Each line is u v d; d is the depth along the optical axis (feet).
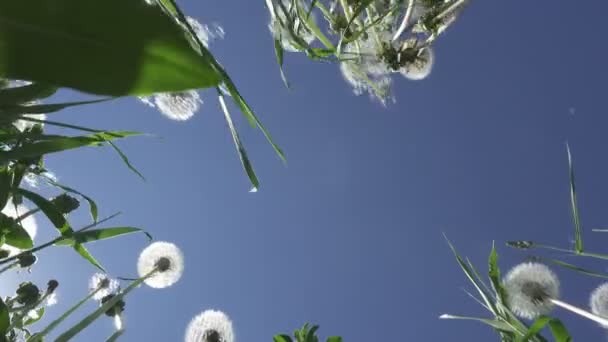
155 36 0.17
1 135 0.63
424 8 1.36
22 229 0.89
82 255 0.94
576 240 1.04
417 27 1.39
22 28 0.16
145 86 0.17
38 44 0.16
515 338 0.99
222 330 1.18
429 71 1.46
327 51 1.15
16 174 0.80
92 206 0.96
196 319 1.20
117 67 0.16
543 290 1.13
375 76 1.48
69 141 0.65
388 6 1.36
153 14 0.16
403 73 1.46
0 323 0.59
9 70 0.16
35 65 0.16
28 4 0.15
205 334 1.18
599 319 0.96
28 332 1.05
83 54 0.16
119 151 0.79
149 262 1.20
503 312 1.02
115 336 0.99
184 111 0.90
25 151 0.57
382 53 1.43
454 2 1.33
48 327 0.84
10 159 0.53
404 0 1.36
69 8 0.16
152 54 0.17
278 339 1.10
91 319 0.86
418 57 1.43
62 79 0.16
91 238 0.90
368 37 1.43
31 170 0.89
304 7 1.11
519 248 1.12
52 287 1.07
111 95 0.17
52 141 0.64
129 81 0.17
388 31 1.41
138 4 0.16
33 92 0.49
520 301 1.14
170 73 0.17
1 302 0.59
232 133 0.51
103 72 0.16
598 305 1.16
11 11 0.15
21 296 1.04
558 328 0.89
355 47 1.40
